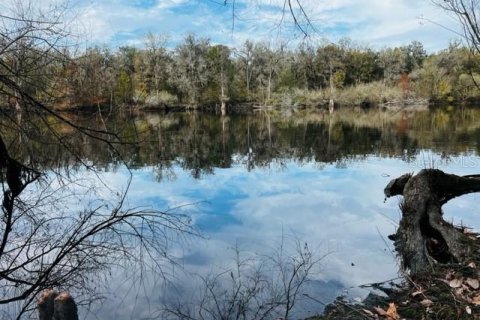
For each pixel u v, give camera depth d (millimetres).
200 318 3549
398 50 57281
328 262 4820
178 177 10414
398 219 6578
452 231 4805
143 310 3709
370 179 9945
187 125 27578
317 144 17531
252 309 3719
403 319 3215
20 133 3434
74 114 3703
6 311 3375
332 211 7105
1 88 2992
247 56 46938
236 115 39406
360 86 49938
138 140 4316
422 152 13914
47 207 5656
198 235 5613
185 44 41469
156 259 4652
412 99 47781
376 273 4512
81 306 3762
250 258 4934
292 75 48125
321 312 3652
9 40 3055
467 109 37375
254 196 8305
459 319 3027
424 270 4195
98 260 4297
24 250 4137
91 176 8125
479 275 3670
